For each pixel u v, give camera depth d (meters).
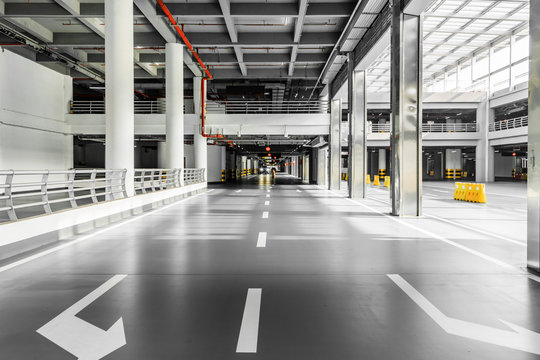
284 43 22.02
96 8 18.84
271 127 29.03
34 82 24.11
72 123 27.81
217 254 7.23
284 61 25.95
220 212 14.23
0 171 6.77
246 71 29.84
